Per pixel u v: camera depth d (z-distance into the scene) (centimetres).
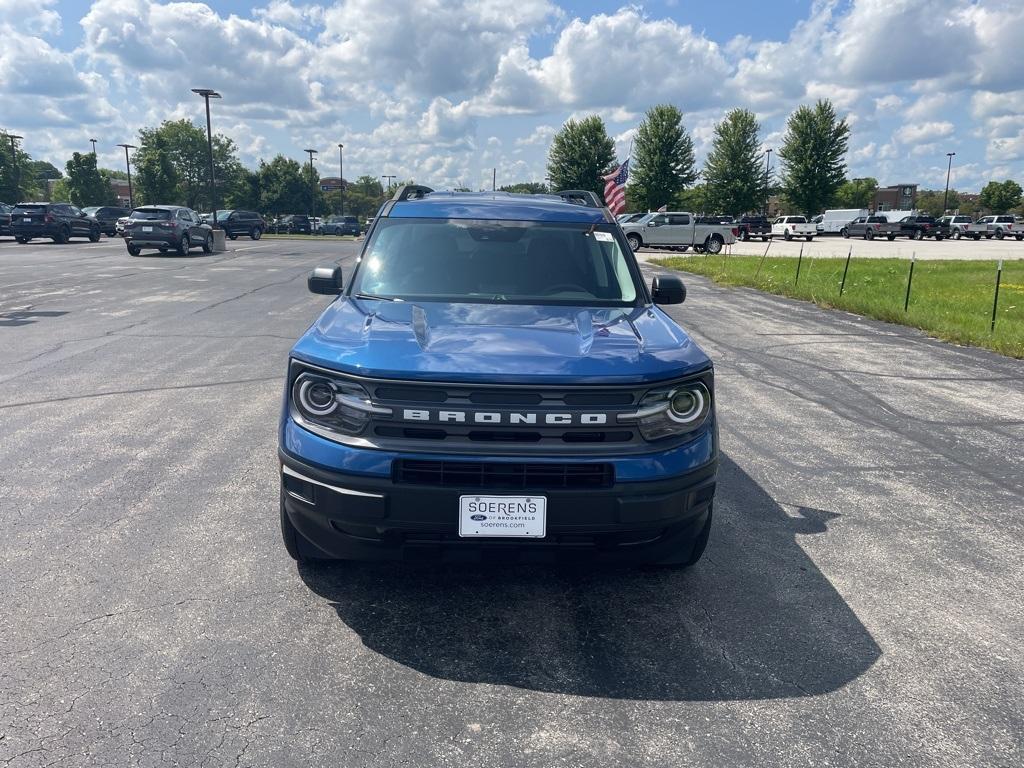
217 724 262
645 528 309
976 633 335
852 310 1428
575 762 249
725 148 7275
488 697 282
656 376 311
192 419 634
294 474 315
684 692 288
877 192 14312
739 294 1717
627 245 472
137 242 2697
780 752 255
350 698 279
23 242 3453
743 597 363
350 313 377
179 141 11494
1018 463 578
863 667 307
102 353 902
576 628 332
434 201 493
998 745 261
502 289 420
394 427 302
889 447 611
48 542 400
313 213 8131
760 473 543
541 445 300
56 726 258
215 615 333
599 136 7256
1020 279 2225
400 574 376
